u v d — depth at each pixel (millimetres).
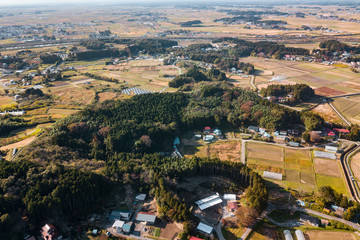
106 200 127688
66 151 152375
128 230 109688
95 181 126125
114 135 169375
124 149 166000
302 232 107688
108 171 137000
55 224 113500
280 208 121812
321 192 124000
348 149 164625
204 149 172375
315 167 149250
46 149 149125
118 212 118875
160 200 121438
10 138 171625
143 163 147125
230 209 122375
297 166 150875
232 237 107875
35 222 110688
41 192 117062
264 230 110750
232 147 173000
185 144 179750
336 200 118750
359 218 112750
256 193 119125
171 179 134875
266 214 118750
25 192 116250
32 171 124875
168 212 115312
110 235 109000
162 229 111750
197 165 143375
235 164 140125
